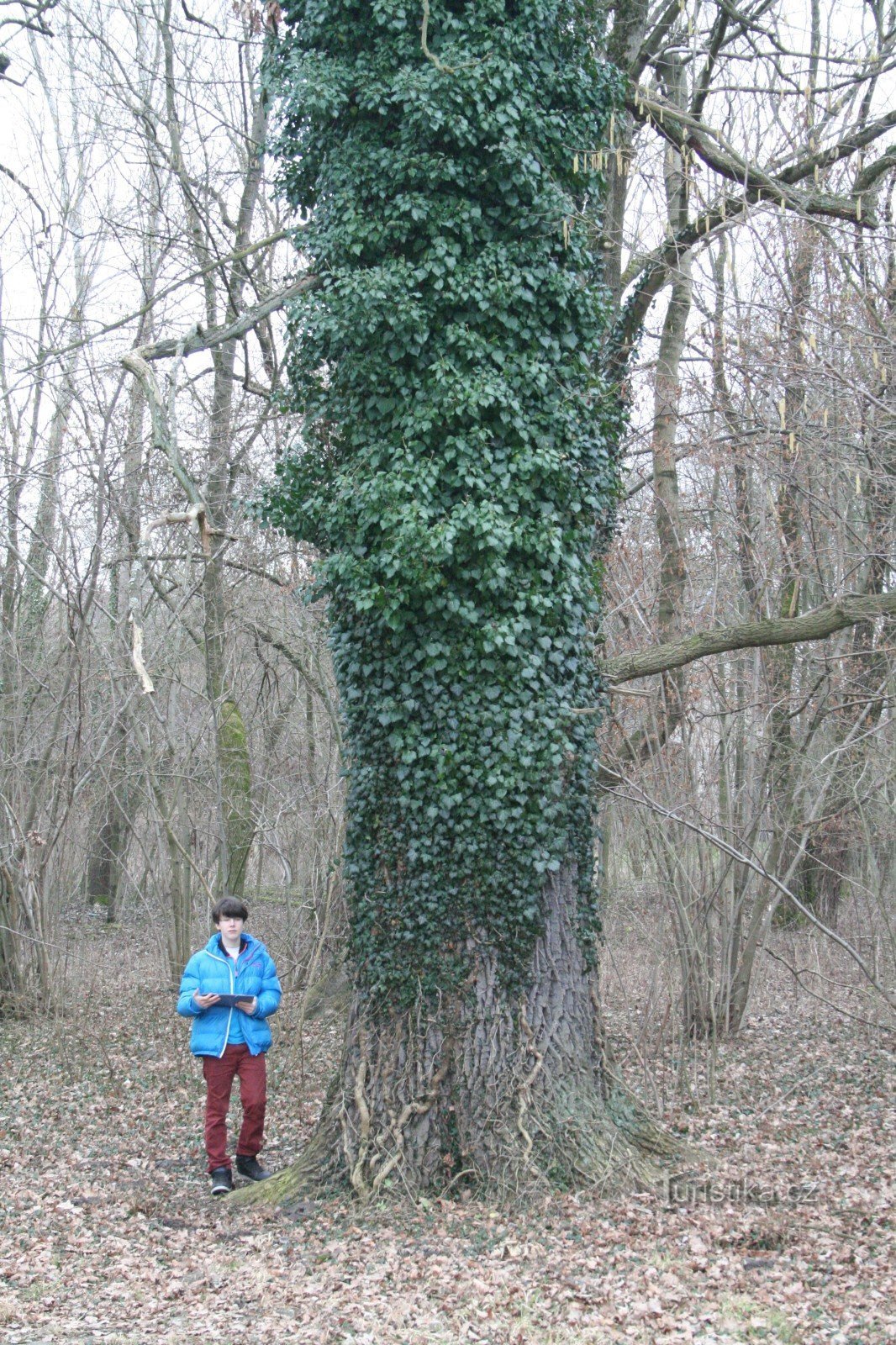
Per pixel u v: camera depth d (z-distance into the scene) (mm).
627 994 14719
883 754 13422
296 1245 6355
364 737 7414
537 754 7109
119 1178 7992
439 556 6793
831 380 9594
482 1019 7008
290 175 8383
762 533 12922
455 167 7281
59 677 16062
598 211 8711
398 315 7141
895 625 12133
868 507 10906
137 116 14703
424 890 7086
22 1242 6473
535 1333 4965
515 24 7590
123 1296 5648
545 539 7137
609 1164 6910
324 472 7969
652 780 12375
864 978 14719
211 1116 7566
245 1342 4910
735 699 13508
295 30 8281
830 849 14969
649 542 14234
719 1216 6535
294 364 8055
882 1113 9641
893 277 10531
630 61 10586
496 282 7297
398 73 7465
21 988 14430
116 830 23422
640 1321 5129
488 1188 6738
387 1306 5340
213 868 18578
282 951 15578
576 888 7559
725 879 12766
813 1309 5234
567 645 7422
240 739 16609
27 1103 10344
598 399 8000
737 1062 11852
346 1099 7199
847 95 11336
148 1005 15055
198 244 12867
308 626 15156
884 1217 6613
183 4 12594
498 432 7242
